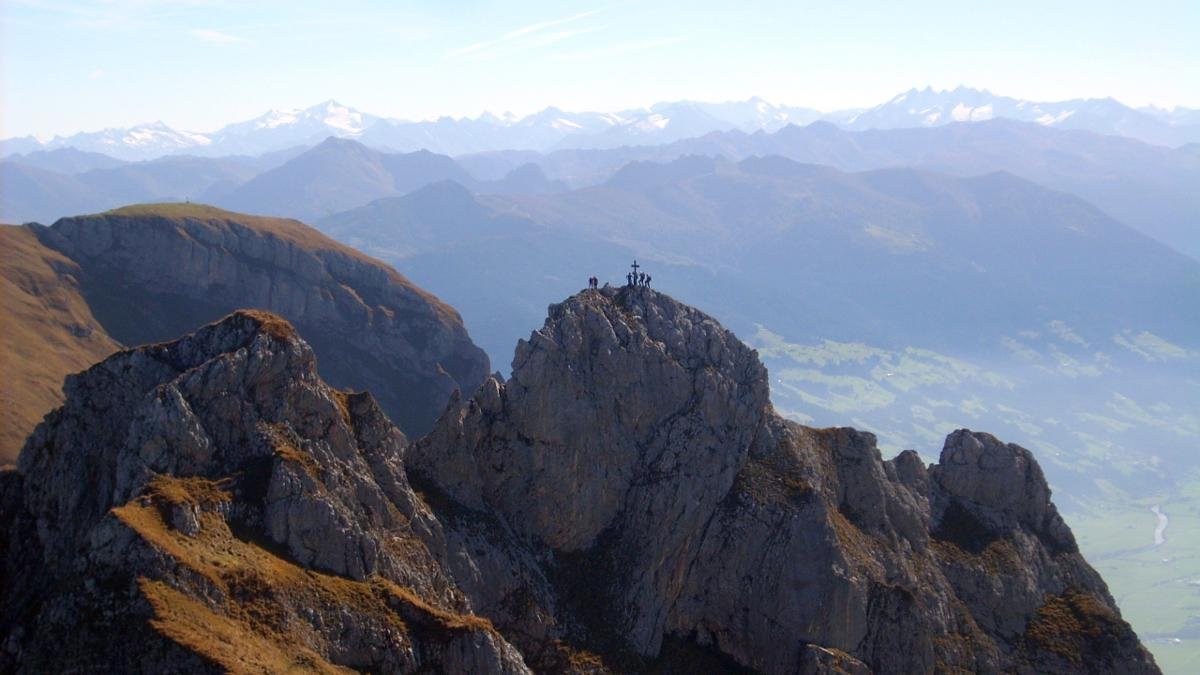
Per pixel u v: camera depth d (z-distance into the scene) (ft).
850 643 457.68
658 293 521.24
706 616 464.65
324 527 349.41
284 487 346.54
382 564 360.69
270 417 366.43
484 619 368.27
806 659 444.55
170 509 320.70
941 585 505.25
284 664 300.61
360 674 320.29
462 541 416.87
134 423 343.87
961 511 552.00
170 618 291.17
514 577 425.28
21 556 345.92
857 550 480.64
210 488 338.75
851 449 523.70
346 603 334.03
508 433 454.40
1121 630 516.32
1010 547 538.88
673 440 479.41
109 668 285.43
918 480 547.49
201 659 283.59
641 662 437.17
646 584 453.17
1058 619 522.47
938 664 473.67
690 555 464.65
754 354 516.32
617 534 463.01
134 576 297.94
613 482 467.93
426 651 338.95
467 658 340.18
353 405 402.31
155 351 373.61
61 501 351.05
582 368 473.26
